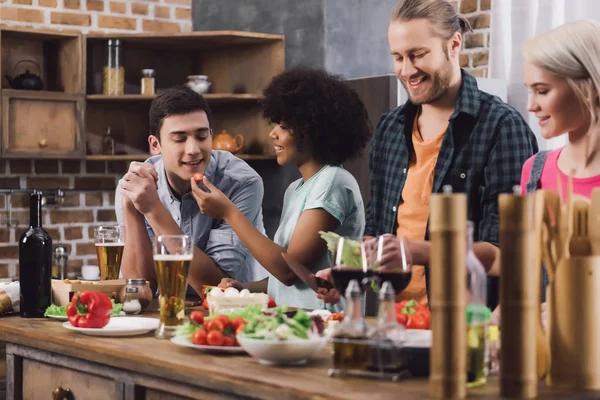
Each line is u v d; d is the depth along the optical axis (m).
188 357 1.82
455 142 2.62
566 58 1.85
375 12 5.02
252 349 1.71
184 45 5.29
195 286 2.95
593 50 1.83
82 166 5.34
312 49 4.94
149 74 5.16
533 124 4.36
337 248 1.77
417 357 1.60
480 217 2.60
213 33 4.95
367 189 4.37
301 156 2.72
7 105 4.81
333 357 1.62
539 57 1.89
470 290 1.51
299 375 1.62
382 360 1.58
